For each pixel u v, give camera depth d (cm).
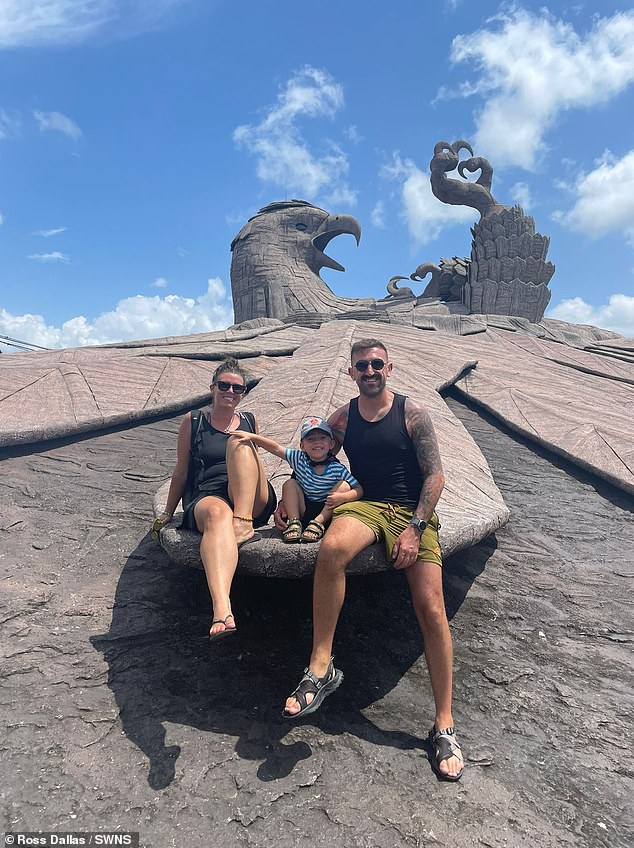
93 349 1305
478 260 2139
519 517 665
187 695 336
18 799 258
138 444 821
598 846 256
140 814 254
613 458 809
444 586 486
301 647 384
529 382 1216
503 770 297
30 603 426
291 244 2384
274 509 394
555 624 451
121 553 512
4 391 880
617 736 332
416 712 335
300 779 279
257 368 1177
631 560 580
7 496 615
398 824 257
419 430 336
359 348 342
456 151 2270
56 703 323
